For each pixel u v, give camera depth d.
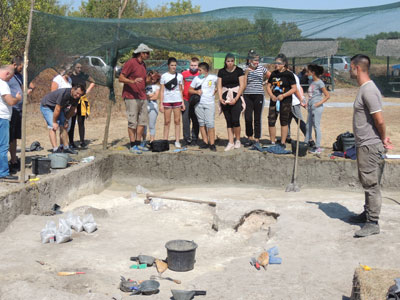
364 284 3.92
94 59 10.04
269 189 9.73
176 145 10.90
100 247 6.16
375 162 5.80
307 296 4.46
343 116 16.36
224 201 7.64
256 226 7.11
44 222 6.97
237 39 8.94
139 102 10.52
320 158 9.70
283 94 10.19
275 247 5.57
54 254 5.80
